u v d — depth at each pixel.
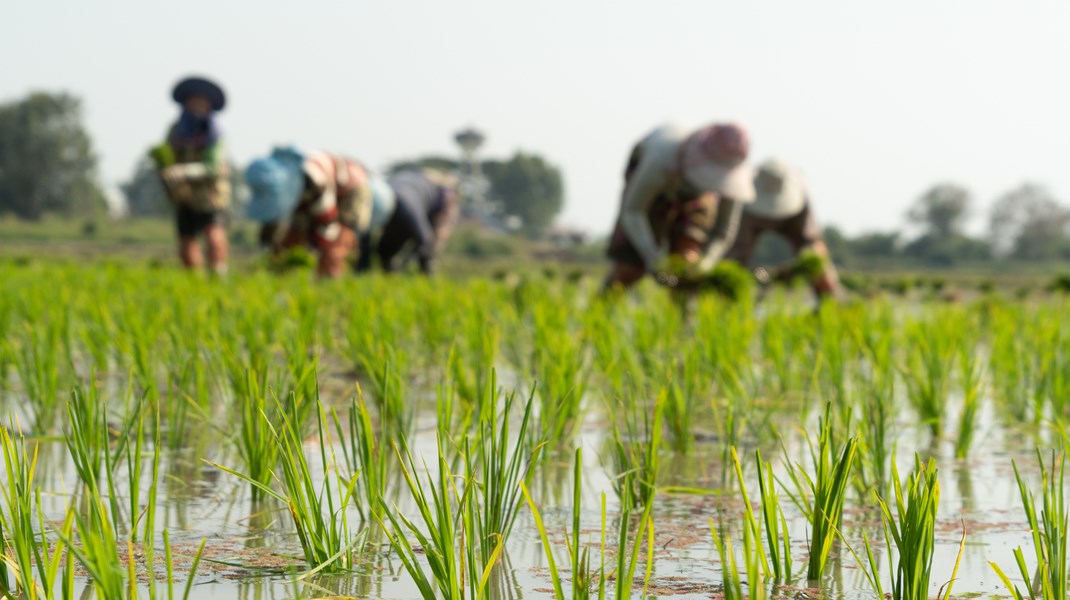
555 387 7.43
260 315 12.63
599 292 17.89
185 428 7.82
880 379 8.09
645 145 17.03
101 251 98.62
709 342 10.29
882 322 14.35
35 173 169.62
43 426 7.77
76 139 173.88
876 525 5.43
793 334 12.33
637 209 16.92
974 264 170.00
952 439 8.04
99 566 3.34
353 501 5.75
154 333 10.86
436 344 12.55
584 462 7.00
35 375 8.34
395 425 7.82
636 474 6.09
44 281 20.45
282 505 5.64
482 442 5.03
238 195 161.75
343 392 9.19
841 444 5.97
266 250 25.48
